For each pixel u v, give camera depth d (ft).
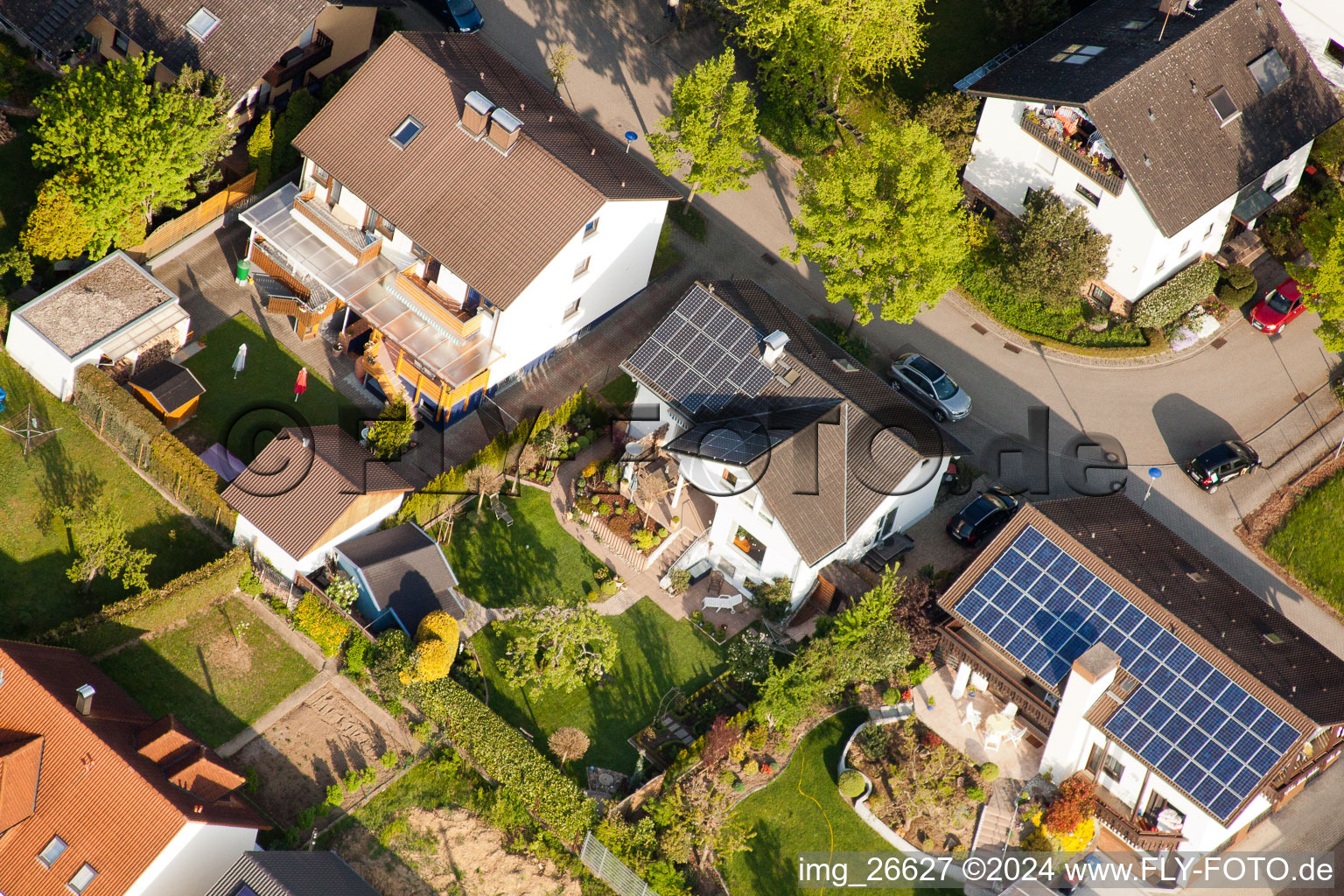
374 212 225.76
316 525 202.69
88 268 223.30
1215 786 183.93
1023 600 200.03
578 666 202.80
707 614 216.54
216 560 203.72
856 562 219.20
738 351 222.28
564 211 218.79
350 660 199.62
